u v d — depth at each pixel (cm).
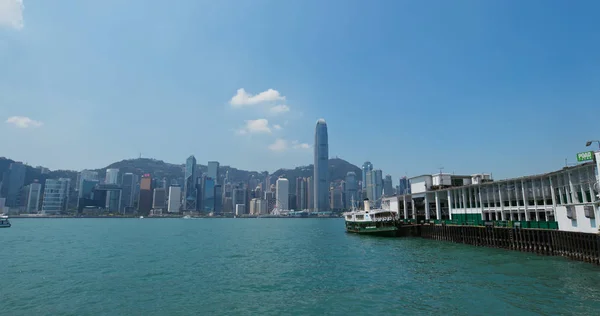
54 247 8162
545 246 5184
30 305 3198
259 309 3061
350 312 2923
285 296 3478
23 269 5041
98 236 12075
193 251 7388
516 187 6216
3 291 3709
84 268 5122
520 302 2927
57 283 4097
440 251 6125
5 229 16775
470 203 7438
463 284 3616
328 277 4344
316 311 2977
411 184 9775
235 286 3934
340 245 8019
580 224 4462
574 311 2667
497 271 4156
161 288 3850
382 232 9081
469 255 5509
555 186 5519
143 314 2938
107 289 3800
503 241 6088
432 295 3284
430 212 9119
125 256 6500
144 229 17700
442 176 8738
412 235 9075
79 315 2916
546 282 3528
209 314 2936
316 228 18888
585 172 4747
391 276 4219
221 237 11744
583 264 4291
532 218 6159
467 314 2716
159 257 6366
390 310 2931
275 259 6056
